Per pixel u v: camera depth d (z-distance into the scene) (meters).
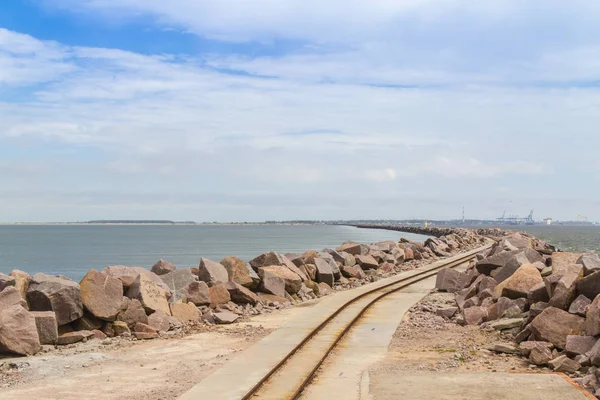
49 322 14.64
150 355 13.73
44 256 80.00
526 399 9.85
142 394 10.55
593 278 13.99
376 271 34.28
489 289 19.75
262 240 139.12
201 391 10.49
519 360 12.84
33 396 10.45
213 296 20.25
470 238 74.50
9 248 104.12
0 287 15.08
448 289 25.33
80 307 15.55
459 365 12.48
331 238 146.12
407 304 21.75
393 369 12.22
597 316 12.26
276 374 11.87
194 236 184.62
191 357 13.51
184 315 18.08
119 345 14.92
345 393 10.62
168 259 72.31
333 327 17.02
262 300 22.09
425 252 48.94
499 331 15.77
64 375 11.90
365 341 15.26
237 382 11.01
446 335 15.91
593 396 9.92
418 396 10.15
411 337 15.73
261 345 14.20
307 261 29.69
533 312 14.91
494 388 10.46
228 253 83.88
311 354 13.58
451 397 10.04
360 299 22.72
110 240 149.25
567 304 14.18
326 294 26.55
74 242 134.75
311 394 10.61
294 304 22.58
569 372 11.65
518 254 21.38
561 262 18.75
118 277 17.88
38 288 15.45
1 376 11.78
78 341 15.15
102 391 10.74
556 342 13.09
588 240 124.69
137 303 16.66
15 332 13.38
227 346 14.73
